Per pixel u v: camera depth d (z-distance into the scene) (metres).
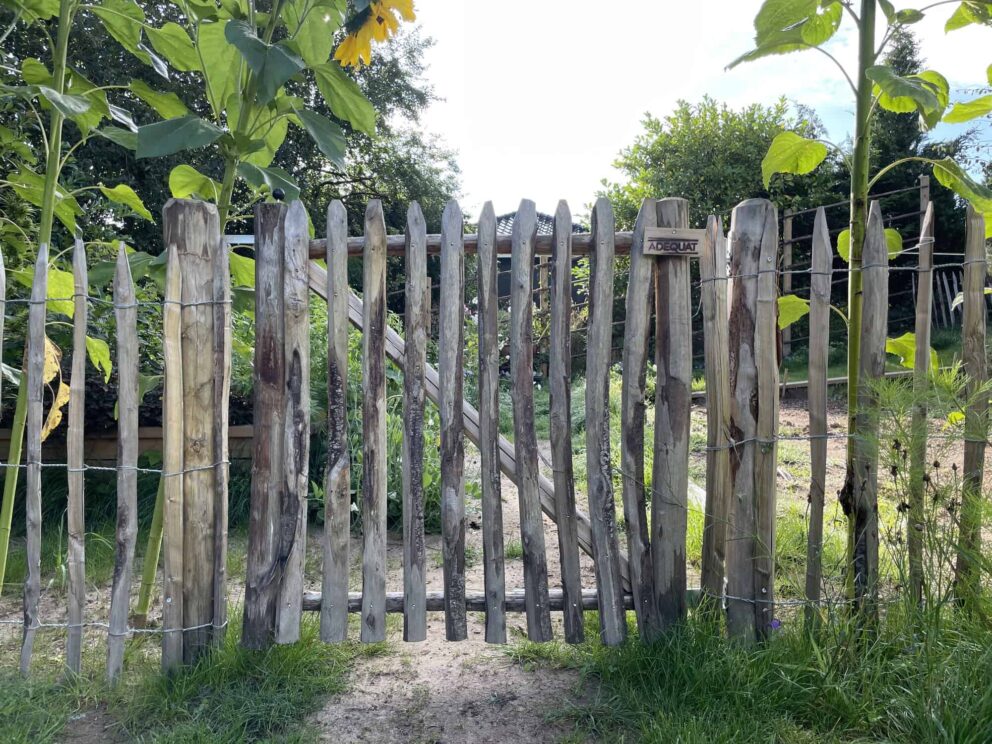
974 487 2.67
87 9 3.18
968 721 2.09
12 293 4.80
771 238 2.68
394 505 5.02
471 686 2.71
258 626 2.76
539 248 2.82
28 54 11.13
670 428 2.77
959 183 2.59
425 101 19.50
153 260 2.78
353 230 19.97
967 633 2.44
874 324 2.65
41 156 6.26
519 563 4.29
